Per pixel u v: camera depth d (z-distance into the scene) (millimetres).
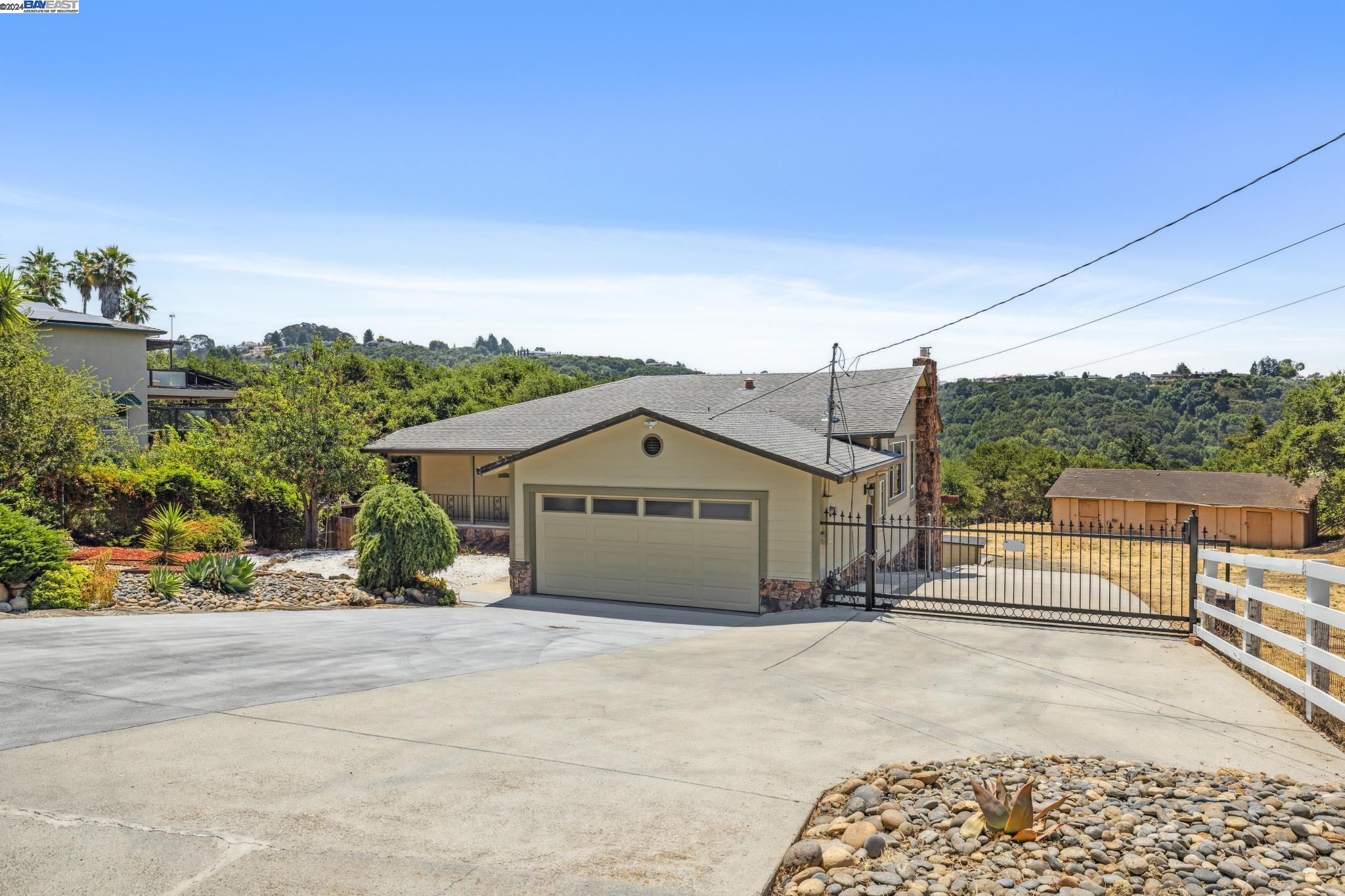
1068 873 3852
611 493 15406
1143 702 7781
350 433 24844
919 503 26906
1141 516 39656
